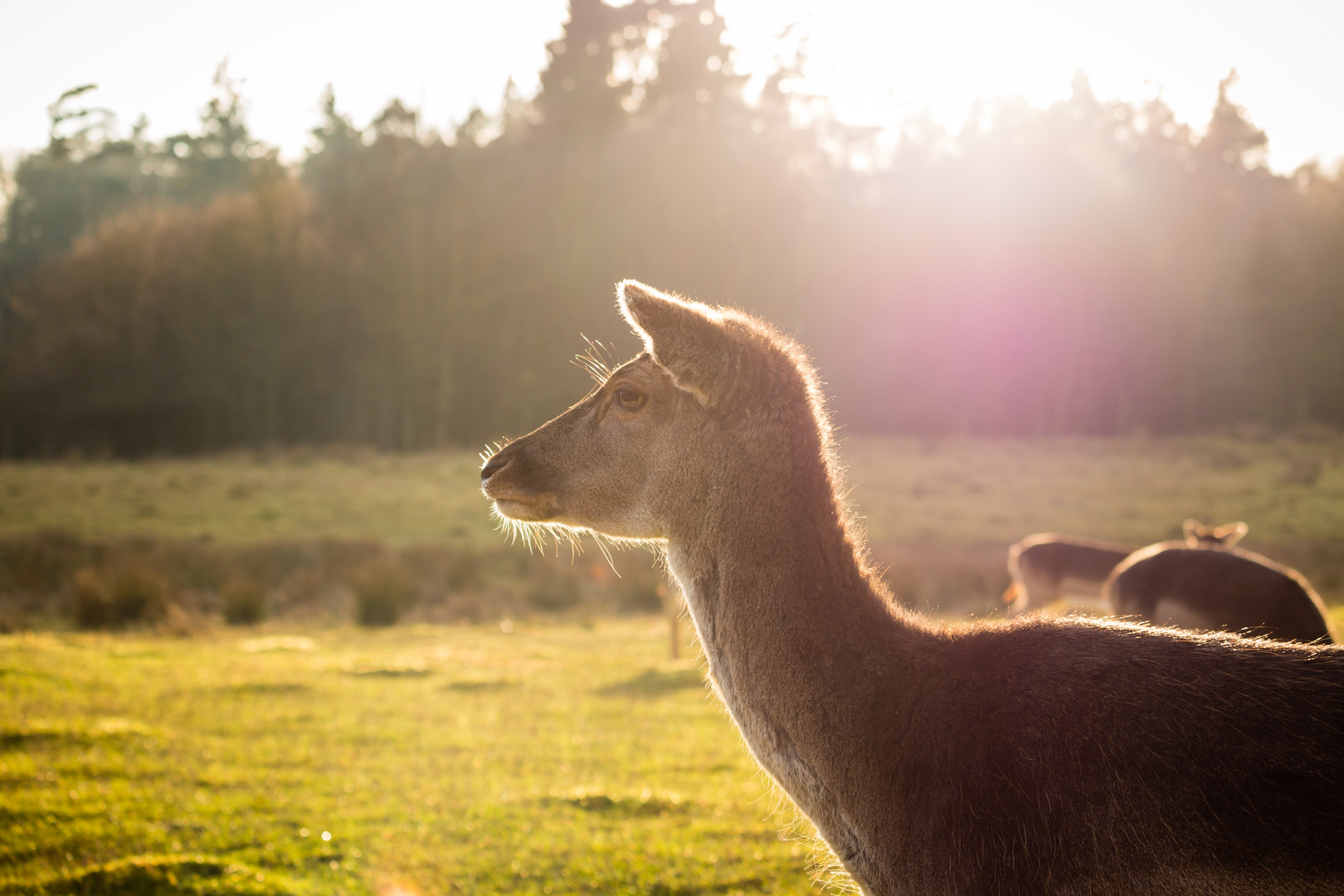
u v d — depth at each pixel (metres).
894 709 2.84
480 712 11.79
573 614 23.02
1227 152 88.25
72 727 10.04
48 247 87.38
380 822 7.61
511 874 6.45
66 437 64.50
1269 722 2.43
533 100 83.31
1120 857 2.42
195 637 19.86
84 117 93.50
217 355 66.19
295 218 70.75
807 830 6.66
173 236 70.31
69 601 23.88
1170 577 7.70
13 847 6.82
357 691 13.07
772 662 3.00
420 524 36.28
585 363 3.84
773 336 3.36
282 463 56.12
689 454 3.22
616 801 7.96
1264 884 2.28
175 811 7.70
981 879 2.57
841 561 3.07
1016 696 2.71
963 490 43.59
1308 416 69.56
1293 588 7.23
